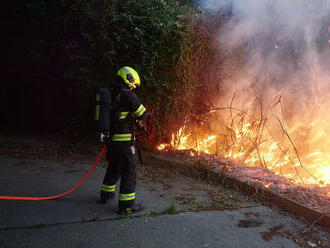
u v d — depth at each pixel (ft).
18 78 25.09
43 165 17.61
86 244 9.68
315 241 10.93
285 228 11.69
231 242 10.45
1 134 22.72
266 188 14.48
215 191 15.19
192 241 10.32
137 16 20.20
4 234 9.86
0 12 24.13
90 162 18.90
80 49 21.84
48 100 24.73
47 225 10.70
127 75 12.23
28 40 24.21
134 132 12.55
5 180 14.80
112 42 20.08
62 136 22.95
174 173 17.88
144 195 14.16
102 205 12.80
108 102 11.97
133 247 9.72
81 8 20.85
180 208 12.90
